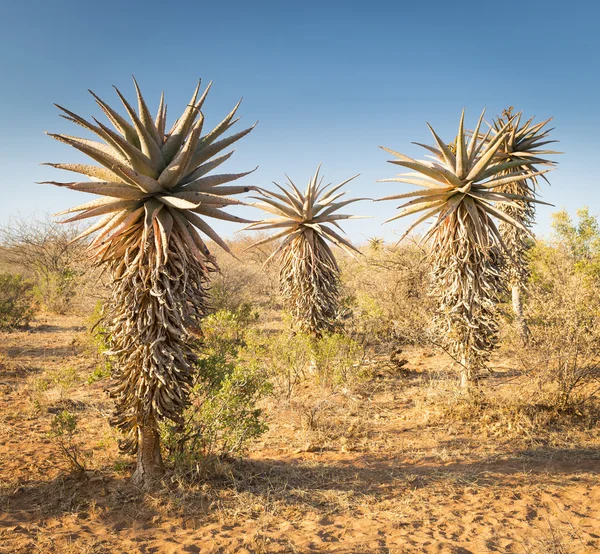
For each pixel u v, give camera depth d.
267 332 15.47
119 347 5.29
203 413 5.86
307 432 7.64
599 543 4.25
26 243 23.64
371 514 4.91
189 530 4.54
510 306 12.05
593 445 6.73
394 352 11.76
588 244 15.76
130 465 5.94
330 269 11.62
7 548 4.07
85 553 4.05
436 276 9.29
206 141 5.45
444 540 4.35
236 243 30.92
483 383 9.05
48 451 6.52
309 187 11.49
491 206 8.42
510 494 5.32
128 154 4.87
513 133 11.70
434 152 9.05
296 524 4.68
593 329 8.04
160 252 4.99
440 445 7.02
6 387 9.77
